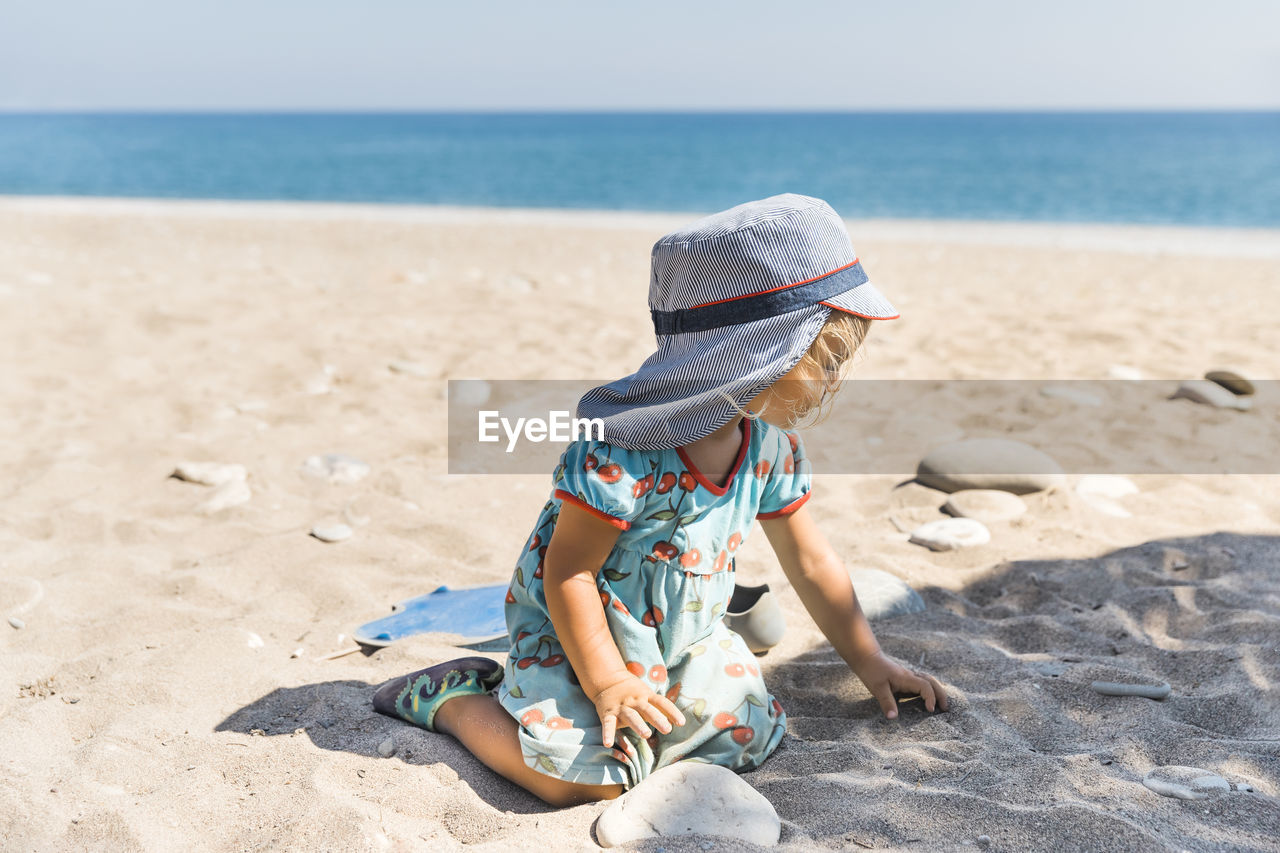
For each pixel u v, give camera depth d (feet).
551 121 506.48
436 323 23.02
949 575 10.76
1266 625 9.01
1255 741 7.07
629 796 6.24
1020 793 6.40
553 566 6.47
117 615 9.53
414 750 7.09
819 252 5.92
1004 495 12.73
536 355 20.63
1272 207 72.18
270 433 15.57
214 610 9.83
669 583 6.64
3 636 9.14
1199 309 25.98
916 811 6.21
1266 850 5.77
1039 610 9.91
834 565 7.73
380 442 15.37
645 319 24.09
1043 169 117.91
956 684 8.20
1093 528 12.09
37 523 11.88
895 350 21.48
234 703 8.02
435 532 11.92
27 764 7.01
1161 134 245.86
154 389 17.63
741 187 95.14
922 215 66.39
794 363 5.80
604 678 6.30
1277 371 19.33
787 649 9.00
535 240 42.91
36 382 17.84
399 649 8.96
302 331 21.74
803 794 6.60
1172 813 6.14
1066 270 34.19
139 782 6.81
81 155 153.58
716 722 6.82
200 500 12.87
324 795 6.46
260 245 39.88
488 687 7.51
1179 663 8.46
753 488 6.90
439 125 407.64
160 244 39.40
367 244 40.81
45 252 34.88
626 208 74.43
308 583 10.47
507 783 6.78
